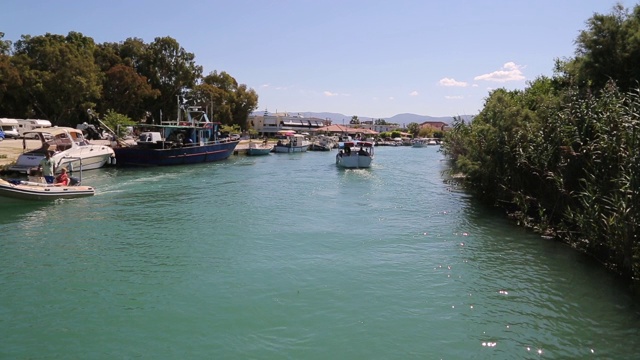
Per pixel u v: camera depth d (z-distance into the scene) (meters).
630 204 11.48
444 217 20.30
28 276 12.45
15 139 50.06
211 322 9.85
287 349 8.79
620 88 17.88
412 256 14.45
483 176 22.80
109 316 10.09
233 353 8.62
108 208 21.67
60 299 10.97
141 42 80.81
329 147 77.44
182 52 82.25
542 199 18.09
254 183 31.88
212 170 39.81
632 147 11.80
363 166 43.62
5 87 59.78
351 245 15.68
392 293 11.48
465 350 8.79
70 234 16.77
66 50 62.97
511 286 11.94
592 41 18.81
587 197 13.67
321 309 10.53
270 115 139.75
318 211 21.72
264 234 17.11
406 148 99.75
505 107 21.94
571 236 15.98
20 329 9.47
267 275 12.66
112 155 36.81
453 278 12.52
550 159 16.86
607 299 11.09
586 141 14.98
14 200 22.11
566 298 11.15
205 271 12.96
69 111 65.69
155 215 20.31
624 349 8.78
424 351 8.77
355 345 8.96
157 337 9.20
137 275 12.61
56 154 29.06
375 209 22.30
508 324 9.84
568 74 23.69
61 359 8.38
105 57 74.94
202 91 84.94
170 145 40.84
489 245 15.64
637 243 11.39
